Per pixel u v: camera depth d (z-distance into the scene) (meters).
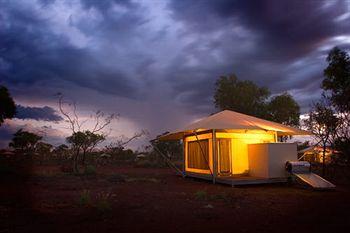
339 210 6.61
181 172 16.44
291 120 25.56
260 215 6.13
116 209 6.65
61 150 26.95
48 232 4.82
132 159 30.41
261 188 11.03
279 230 4.95
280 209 6.79
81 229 5.01
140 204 7.29
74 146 19.95
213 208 6.85
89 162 25.70
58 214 6.09
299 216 6.02
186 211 6.50
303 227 5.14
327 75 17.64
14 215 5.96
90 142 21.06
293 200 8.09
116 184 11.82
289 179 11.98
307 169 11.56
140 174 17.45
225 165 13.53
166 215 6.10
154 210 6.59
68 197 8.20
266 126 13.14
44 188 10.18
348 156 13.59
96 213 6.20
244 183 11.52
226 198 8.22
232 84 26.03
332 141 14.21
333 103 14.42
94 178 13.88
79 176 14.65
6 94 19.59
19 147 23.92
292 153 12.26
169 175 17.20
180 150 31.27
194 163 15.30
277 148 12.09
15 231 4.86
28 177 13.48
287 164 11.79
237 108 25.41
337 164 14.43
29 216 5.89
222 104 26.03
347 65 17.16
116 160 29.20
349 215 6.08
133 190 9.98
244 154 13.88
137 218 5.81
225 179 11.85
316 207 7.02
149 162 25.44
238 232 4.86
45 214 6.08
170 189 10.41
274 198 8.45
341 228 5.04
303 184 11.77
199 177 14.24
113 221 5.57
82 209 6.60
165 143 30.30
